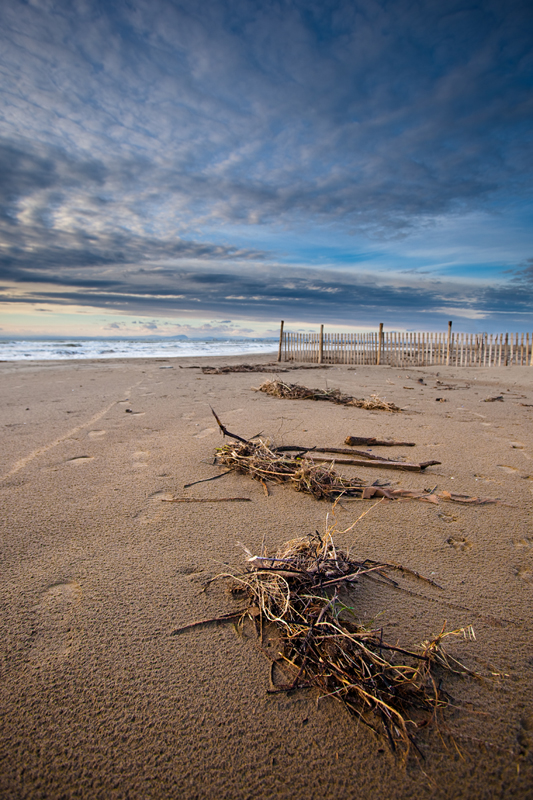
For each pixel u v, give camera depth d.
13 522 2.31
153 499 2.64
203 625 1.57
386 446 3.77
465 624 1.58
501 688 1.31
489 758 1.11
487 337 13.39
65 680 1.33
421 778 1.06
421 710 1.24
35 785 1.04
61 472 3.09
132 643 1.48
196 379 8.70
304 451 3.54
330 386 7.95
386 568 1.92
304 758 1.11
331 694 1.28
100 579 1.83
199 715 1.22
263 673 1.36
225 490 2.79
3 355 18.69
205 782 1.05
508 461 3.38
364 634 1.37
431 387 8.04
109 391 6.93
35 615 1.60
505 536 2.21
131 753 1.12
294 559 1.75
